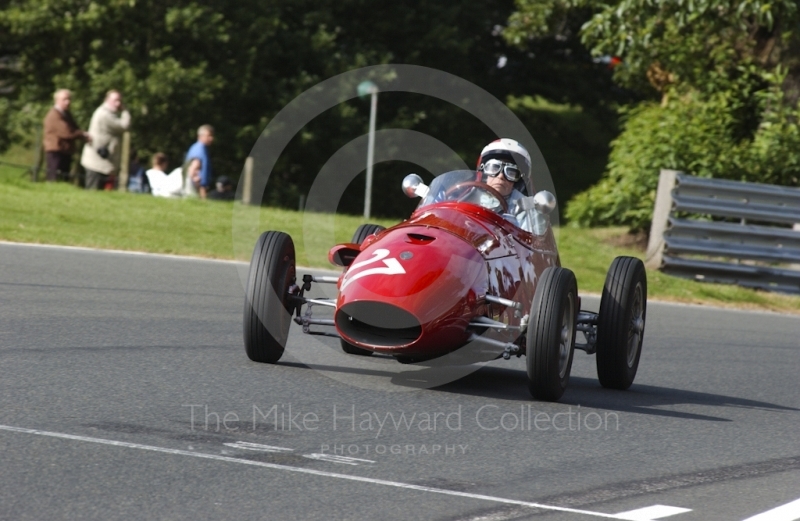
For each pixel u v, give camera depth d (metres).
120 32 105.69
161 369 24.30
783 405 27.05
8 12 102.81
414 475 17.11
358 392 23.42
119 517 14.21
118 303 34.31
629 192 68.00
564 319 24.30
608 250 62.41
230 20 112.00
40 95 105.50
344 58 119.06
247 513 14.70
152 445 17.73
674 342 37.53
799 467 19.66
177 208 60.94
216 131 106.75
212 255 50.44
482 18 136.88
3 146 105.75
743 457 20.19
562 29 89.69
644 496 16.78
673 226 56.69
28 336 27.12
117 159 66.94
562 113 177.50
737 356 35.44
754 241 58.12
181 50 109.62
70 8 103.12
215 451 17.64
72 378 22.55
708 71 72.62
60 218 54.16
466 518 15.02
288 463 17.25
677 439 21.39
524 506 15.75
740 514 16.08
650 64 73.69
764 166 67.31
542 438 20.48
